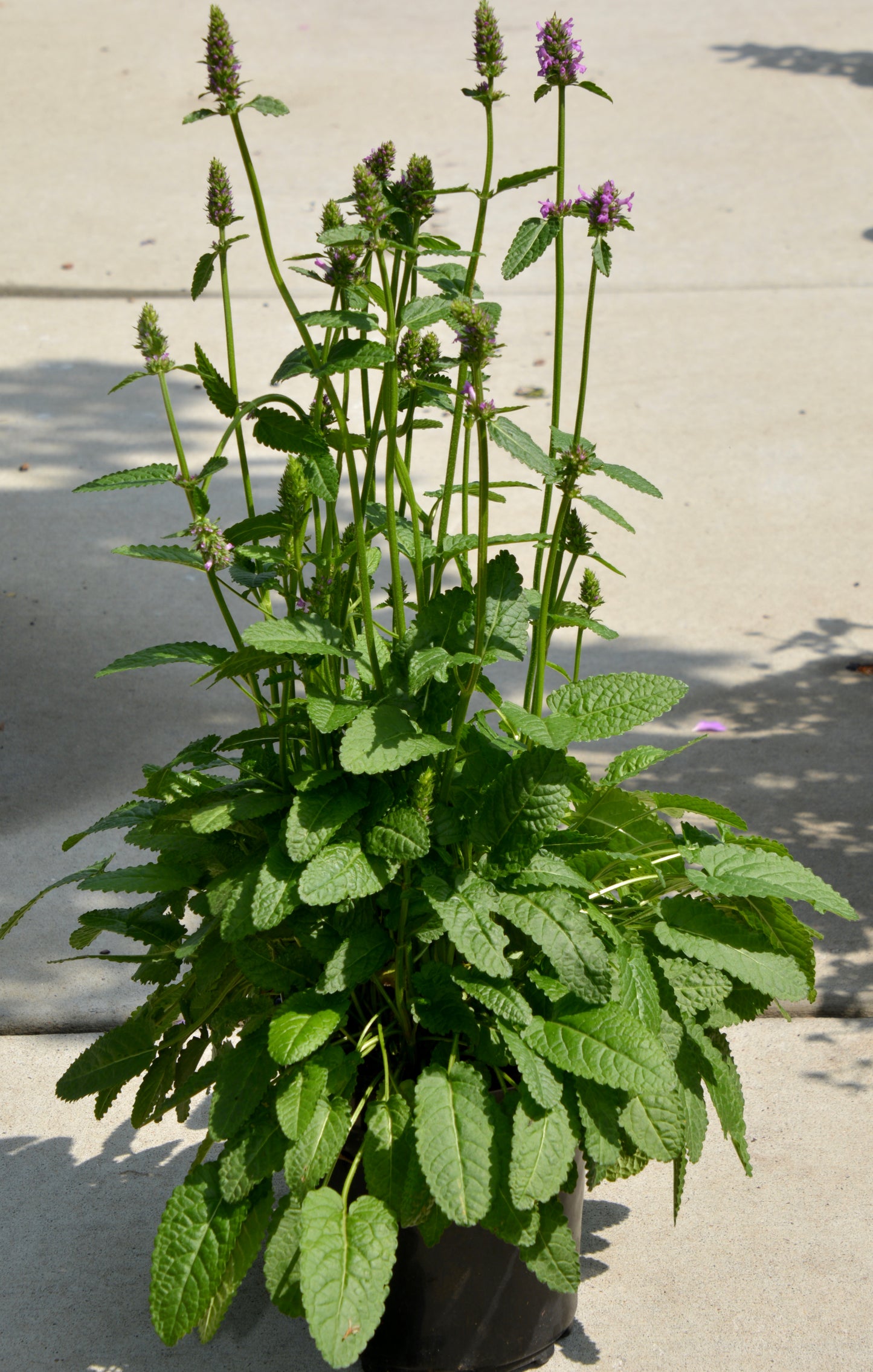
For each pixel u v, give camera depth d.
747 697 4.75
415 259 2.21
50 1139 2.98
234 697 4.80
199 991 2.30
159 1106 2.43
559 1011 2.13
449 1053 2.20
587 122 11.27
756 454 6.58
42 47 13.62
